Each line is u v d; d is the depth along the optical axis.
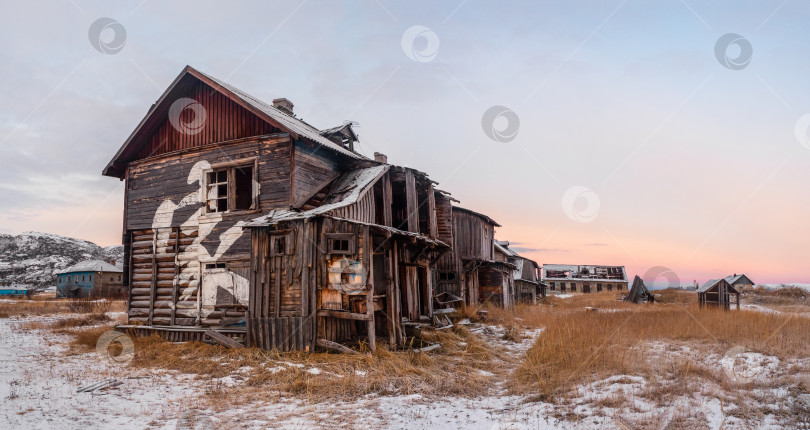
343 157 15.63
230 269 13.57
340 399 7.48
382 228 11.27
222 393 7.82
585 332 12.34
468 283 25.27
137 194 15.99
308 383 8.31
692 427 5.40
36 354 11.69
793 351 10.09
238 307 13.12
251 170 15.41
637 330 13.85
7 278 127.12
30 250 149.25
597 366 8.63
